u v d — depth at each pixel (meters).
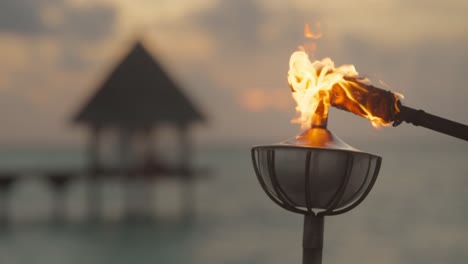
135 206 51.47
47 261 30.83
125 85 38.91
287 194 2.59
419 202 69.75
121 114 38.62
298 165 2.50
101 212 55.50
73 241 37.53
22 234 39.78
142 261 31.80
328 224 49.94
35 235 39.62
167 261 32.12
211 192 90.44
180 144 40.81
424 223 50.84
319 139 2.58
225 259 33.50
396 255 35.22
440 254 35.78
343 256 34.78
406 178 119.50
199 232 43.97
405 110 2.55
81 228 43.47
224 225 48.66
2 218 43.41
